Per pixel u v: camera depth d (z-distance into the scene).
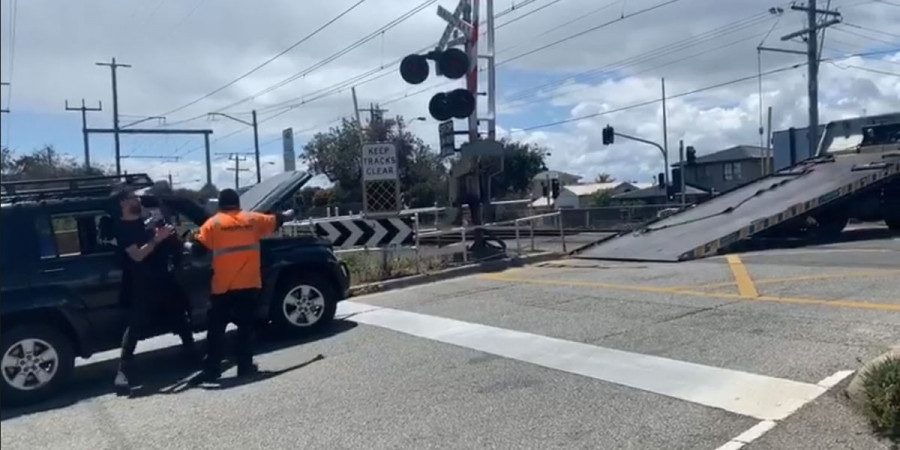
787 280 10.83
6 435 6.44
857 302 8.82
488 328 9.00
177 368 8.60
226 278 7.78
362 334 9.34
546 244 21.47
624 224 31.16
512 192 62.31
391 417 6.07
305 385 7.23
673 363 6.87
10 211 7.74
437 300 11.49
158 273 8.02
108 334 8.06
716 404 5.72
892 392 4.93
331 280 9.89
